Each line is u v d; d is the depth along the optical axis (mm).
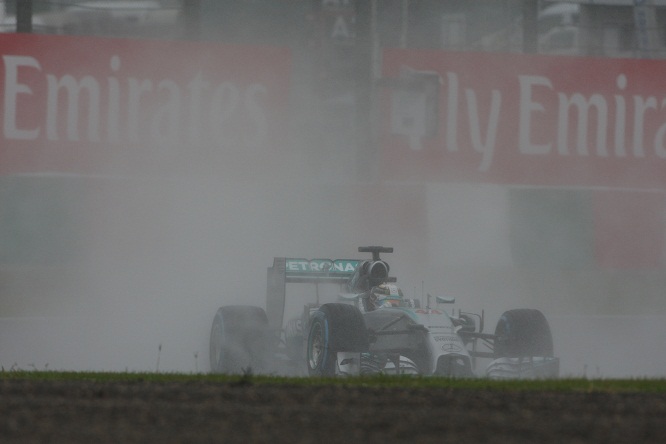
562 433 21188
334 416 23078
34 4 99250
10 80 78875
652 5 93500
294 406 24781
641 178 88062
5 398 25906
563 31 102000
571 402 26406
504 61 87000
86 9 99688
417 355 42094
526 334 42906
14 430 20609
